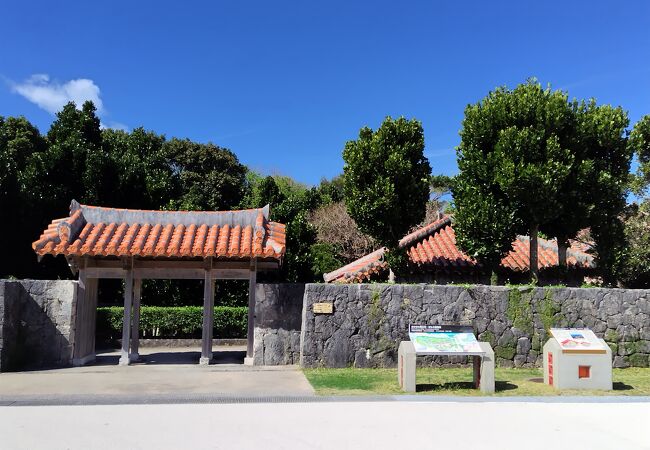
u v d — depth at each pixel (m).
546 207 13.12
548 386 10.37
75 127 23.55
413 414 8.05
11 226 18.58
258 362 12.91
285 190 42.06
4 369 11.79
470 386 10.35
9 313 12.05
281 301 13.21
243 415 7.87
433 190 39.09
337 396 9.32
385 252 14.62
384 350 12.62
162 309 19.08
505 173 13.01
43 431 6.90
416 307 12.87
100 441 6.45
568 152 13.17
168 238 12.87
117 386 10.20
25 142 23.17
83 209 13.34
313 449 6.21
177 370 12.17
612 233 14.51
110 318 18.27
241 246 12.71
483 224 13.29
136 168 22.23
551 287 13.30
